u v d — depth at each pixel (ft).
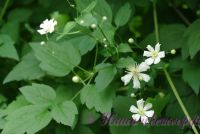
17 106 1.47
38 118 1.35
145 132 1.49
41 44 1.49
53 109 1.37
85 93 1.43
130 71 1.40
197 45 1.52
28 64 1.57
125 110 1.47
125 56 1.54
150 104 1.37
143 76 1.40
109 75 1.38
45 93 1.42
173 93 1.62
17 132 1.33
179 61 1.63
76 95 1.48
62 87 1.54
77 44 1.54
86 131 1.51
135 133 1.50
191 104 1.62
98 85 1.37
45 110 1.38
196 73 1.58
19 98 1.50
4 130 1.33
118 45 1.47
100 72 1.39
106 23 1.49
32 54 1.59
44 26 1.48
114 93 1.43
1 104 1.58
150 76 1.50
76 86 1.54
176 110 1.59
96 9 1.52
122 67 1.40
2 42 1.63
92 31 1.51
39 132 1.52
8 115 1.39
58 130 1.50
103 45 1.51
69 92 1.52
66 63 1.48
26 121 1.35
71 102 1.39
